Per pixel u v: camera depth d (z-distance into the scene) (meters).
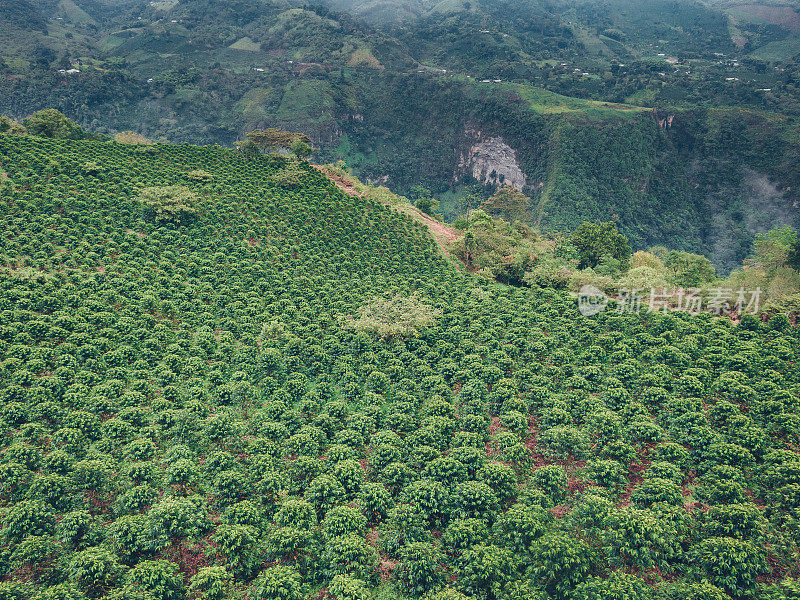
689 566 29.23
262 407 42.81
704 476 35.00
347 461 35.47
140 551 29.92
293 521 31.42
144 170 81.81
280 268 66.75
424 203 111.19
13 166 73.19
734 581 27.61
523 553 29.38
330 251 72.56
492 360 50.00
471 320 57.69
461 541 30.02
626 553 29.38
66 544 29.73
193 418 39.84
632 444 38.91
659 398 42.69
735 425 39.00
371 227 79.62
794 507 32.03
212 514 33.12
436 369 48.66
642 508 32.66
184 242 68.44
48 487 31.75
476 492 32.34
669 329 55.03
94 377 43.09
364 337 52.50
